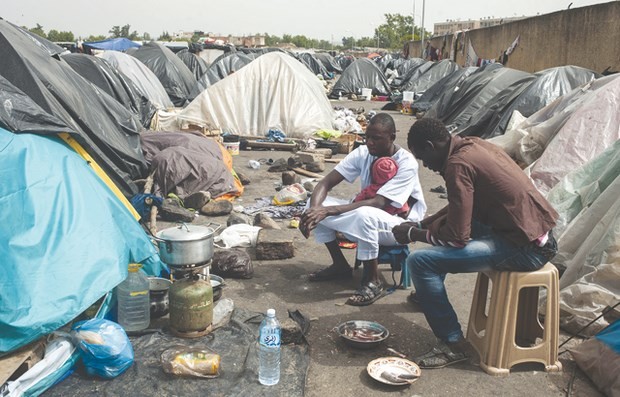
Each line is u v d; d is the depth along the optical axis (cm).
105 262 376
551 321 354
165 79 1916
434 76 2411
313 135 1264
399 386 343
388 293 475
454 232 339
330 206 452
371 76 2688
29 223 358
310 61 3922
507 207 333
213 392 326
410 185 459
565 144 714
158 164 741
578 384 349
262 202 763
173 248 375
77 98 644
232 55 2092
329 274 502
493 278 354
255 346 374
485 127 1209
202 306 379
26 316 321
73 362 338
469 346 380
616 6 1313
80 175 423
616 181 468
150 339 378
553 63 1684
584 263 443
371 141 454
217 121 1278
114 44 2761
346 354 381
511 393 339
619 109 708
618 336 346
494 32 2389
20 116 436
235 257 503
